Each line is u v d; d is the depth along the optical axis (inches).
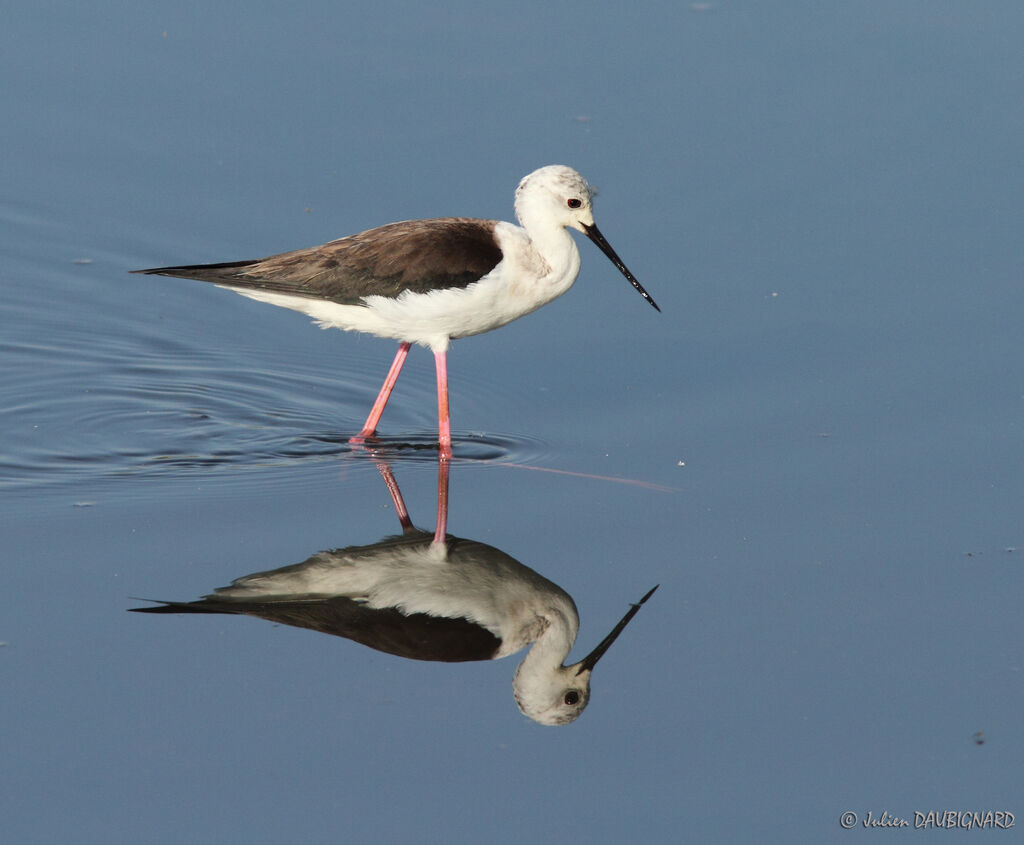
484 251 478.3
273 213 619.2
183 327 596.7
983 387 516.7
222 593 411.8
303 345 590.9
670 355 554.6
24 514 447.2
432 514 459.8
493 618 407.8
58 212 634.8
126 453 495.2
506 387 545.6
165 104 677.9
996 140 647.8
